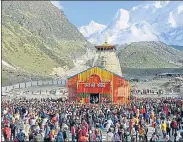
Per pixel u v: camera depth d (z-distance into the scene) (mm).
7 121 37625
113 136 33938
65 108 55031
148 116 48344
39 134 33562
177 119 44531
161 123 43219
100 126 39844
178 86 161125
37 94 135750
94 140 33469
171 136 40062
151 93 144750
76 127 36938
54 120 40812
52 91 143500
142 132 36656
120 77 96375
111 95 95438
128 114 47906
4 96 114250
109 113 47594
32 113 45906
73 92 98125
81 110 51719
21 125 39312
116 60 153750
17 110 50375
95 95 96312
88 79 96688
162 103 69125
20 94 134250
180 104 61844
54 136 35531
